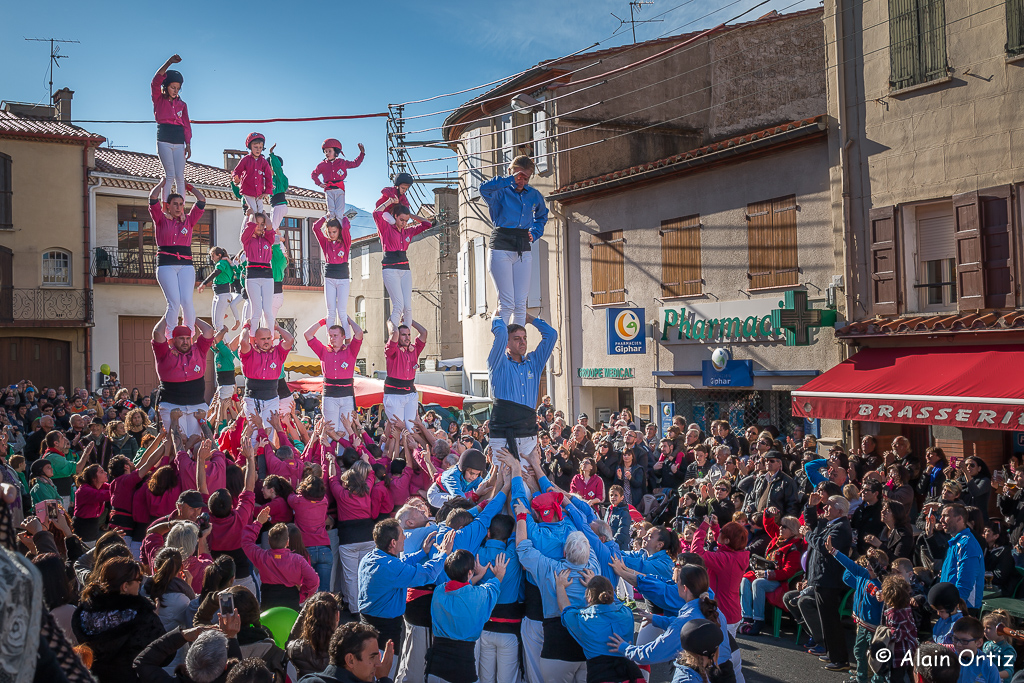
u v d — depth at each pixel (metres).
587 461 11.60
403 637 6.96
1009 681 6.32
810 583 8.39
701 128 21.98
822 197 14.81
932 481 10.65
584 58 20.55
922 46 13.06
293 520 8.38
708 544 8.45
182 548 6.19
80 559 6.63
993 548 8.48
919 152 13.20
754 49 20.89
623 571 6.66
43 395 20.05
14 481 9.49
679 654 5.34
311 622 5.11
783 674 7.97
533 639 6.46
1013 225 11.95
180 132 9.74
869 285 13.99
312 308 32.91
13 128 25.42
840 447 13.69
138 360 29.12
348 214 12.30
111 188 27.70
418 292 37.06
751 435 14.05
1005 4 11.97
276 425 10.05
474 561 5.97
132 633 4.77
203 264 29.50
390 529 6.27
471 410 23.92
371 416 16.78
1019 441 12.33
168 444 8.58
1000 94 12.09
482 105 22.89
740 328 16.14
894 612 6.86
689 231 17.38
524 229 7.04
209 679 4.27
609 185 18.64
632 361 18.77
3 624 1.66
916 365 12.73
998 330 11.83
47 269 26.17
